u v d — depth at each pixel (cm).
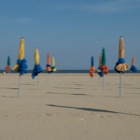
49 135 755
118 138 732
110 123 923
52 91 2277
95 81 4059
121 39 1794
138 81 4131
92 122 937
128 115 1088
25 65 1781
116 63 1825
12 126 865
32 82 3684
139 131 811
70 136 747
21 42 1778
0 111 1162
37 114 1086
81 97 1808
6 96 1834
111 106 1365
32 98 1720
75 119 986
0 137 731
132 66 3416
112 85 3155
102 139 720
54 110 1205
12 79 4497
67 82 3769
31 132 788
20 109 1227
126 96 1898
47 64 3228
